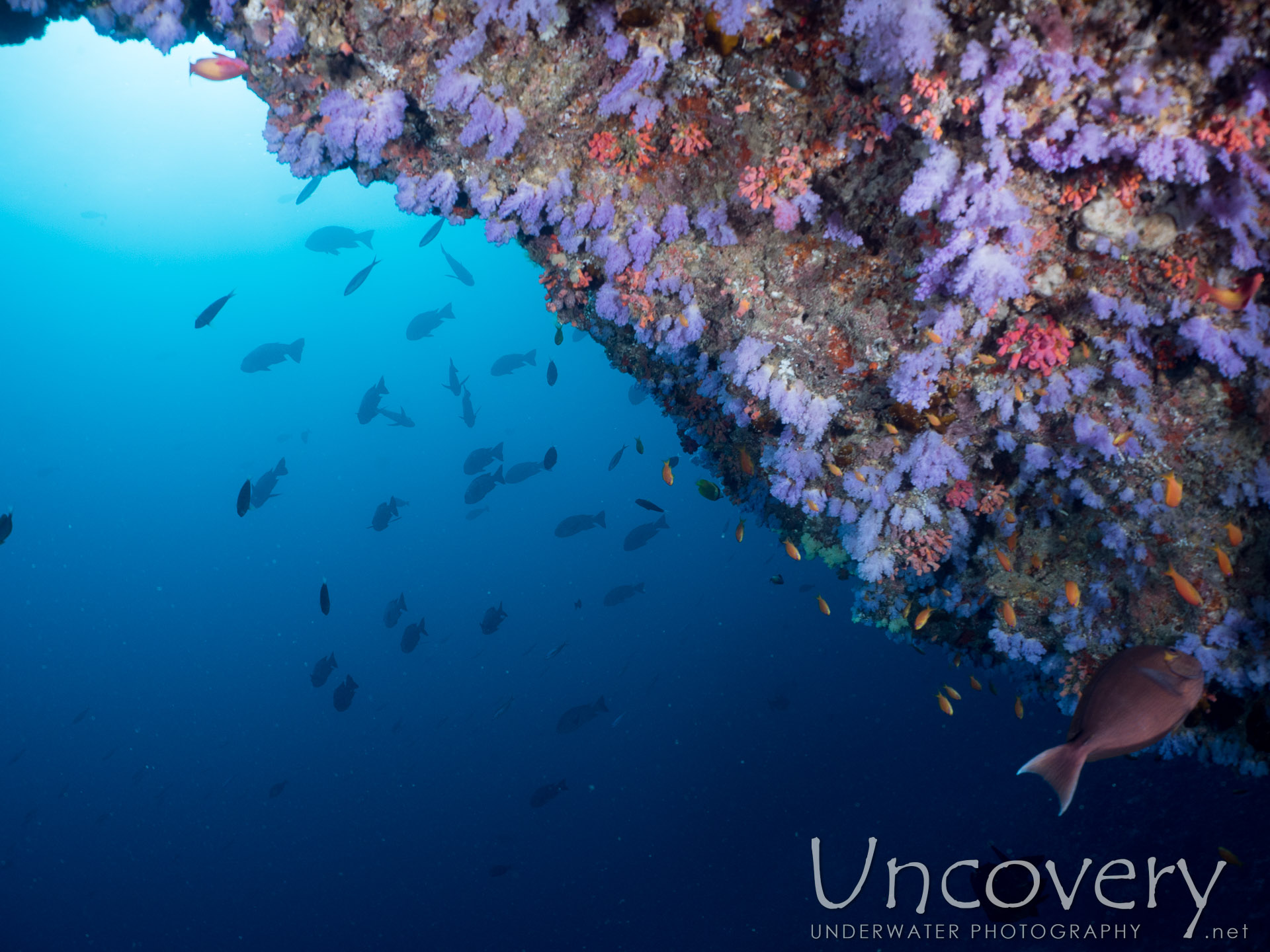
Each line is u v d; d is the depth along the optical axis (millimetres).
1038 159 2109
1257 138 1885
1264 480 2598
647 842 16594
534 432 41469
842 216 2660
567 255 3398
